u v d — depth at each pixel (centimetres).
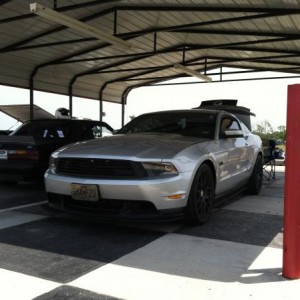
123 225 472
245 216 537
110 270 332
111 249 385
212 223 492
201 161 459
